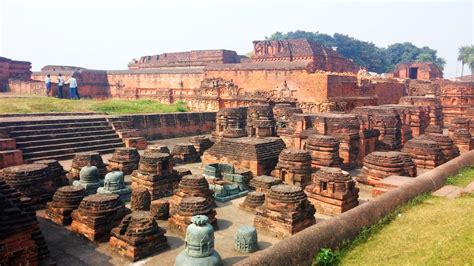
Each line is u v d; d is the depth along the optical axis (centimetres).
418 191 1148
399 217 989
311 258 759
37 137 1961
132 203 1282
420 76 5412
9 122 1944
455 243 773
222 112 2366
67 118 2223
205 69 3584
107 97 4500
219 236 1097
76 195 1188
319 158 1698
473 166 1566
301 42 3784
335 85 2733
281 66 2977
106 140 2208
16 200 923
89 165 1605
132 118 2528
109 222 1068
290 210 1102
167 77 3962
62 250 990
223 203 1402
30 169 1323
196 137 2208
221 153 1786
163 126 2719
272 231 1113
